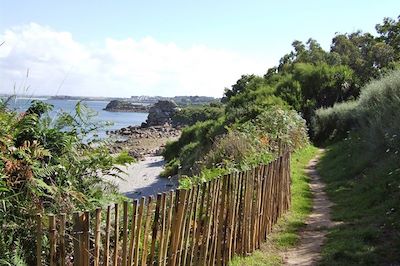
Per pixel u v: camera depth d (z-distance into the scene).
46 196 3.88
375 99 17.44
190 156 28.00
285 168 9.88
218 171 8.00
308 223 9.04
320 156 22.44
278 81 44.47
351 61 56.69
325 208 10.41
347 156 16.84
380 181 10.62
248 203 6.75
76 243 3.46
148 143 63.00
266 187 7.79
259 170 7.27
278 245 7.61
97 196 4.42
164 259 4.50
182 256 4.91
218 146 14.24
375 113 15.59
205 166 12.84
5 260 3.19
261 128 17.42
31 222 3.58
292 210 10.12
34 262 3.52
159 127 90.81
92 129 4.90
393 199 8.91
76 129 4.75
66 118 4.69
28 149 3.84
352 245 6.94
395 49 29.28
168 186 21.56
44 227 3.56
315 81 40.28
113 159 4.89
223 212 5.85
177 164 29.58
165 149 42.25
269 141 14.87
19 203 3.56
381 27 28.97
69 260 3.68
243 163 9.29
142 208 4.04
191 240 5.09
